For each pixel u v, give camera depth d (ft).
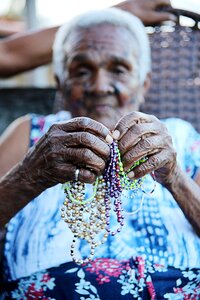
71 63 5.49
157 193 5.13
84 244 4.83
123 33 5.52
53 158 3.84
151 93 6.83
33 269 4.90
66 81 5.56
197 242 4.99
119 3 6.35
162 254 4.87
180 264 4.86
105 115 5.41
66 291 4.80
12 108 7.47
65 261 4.83
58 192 5.14
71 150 3.78
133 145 3.83
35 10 9.75
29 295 4.94
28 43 6.60
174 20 6.56
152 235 4.94
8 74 6.68
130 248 4.85
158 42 6.79
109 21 5.54
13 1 10.50
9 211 4.44
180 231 5.00
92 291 4.75
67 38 5.60
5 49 6.60
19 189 4.25
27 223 5.09
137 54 5.55
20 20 10.55
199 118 6.78
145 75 5.65
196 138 5.65
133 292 4.74
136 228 4.96
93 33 5.49
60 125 3.87
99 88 5.35
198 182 5.34
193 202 4.59
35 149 4.02
